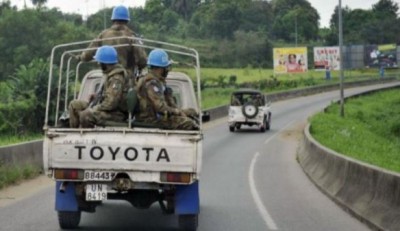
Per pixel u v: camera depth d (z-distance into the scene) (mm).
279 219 14820
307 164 25438
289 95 94875
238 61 154750
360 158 27781
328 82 121750
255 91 49438
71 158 11469
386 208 13219
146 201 12219
